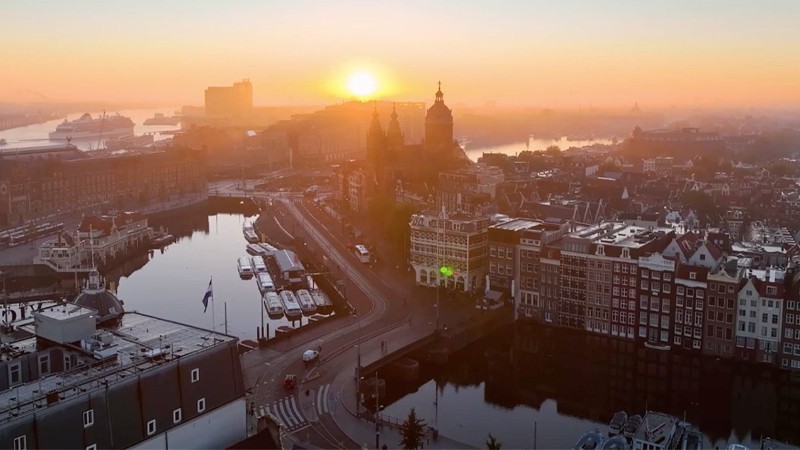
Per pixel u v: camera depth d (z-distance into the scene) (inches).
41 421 4175.7
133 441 4606.3
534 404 7736.2
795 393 7849.4
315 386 7573.8
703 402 7677.2
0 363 4766.2
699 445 6387.8
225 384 5177.2
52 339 5157.5
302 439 6456.7
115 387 4527.6
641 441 6092.5
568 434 7007.9
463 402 7810.0
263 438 4904.0
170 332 5472.4
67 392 4426.7
